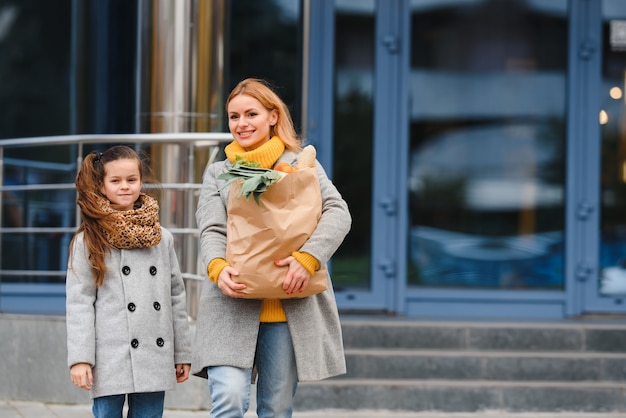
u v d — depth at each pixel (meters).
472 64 9.48
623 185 9.45
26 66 9.52
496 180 9.48
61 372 7.65
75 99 9.47
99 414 4.77
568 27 9.46
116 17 9.44
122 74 9.46
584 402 7.62
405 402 7.57
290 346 4.71
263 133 4.76
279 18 9.38
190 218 7.52
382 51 9.39
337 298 9.34
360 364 7.94
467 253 9.46
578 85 9.42
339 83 9.41
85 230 4.69
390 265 9.34
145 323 4.71
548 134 9.48
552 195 9.48
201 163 7.57
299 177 4.49
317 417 7.33
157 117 7.86
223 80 8.02
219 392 4.61
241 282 4.48
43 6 9.50
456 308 9.38
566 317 9.37
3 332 7.88
